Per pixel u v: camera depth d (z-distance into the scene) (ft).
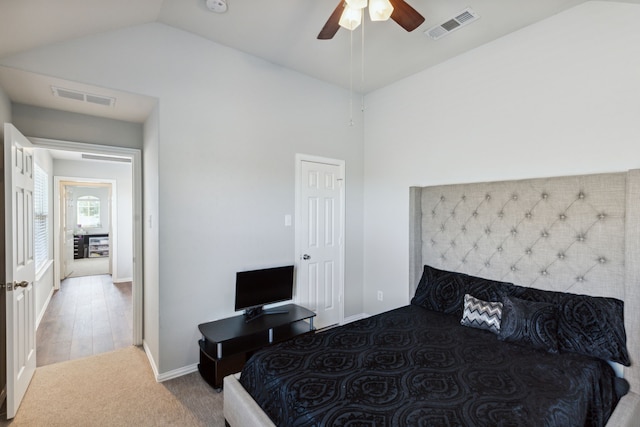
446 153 10.15
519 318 6.79
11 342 6.87
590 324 6.42
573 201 7.27
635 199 6.23
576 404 4.79
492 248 8.68
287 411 4.88
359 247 13.00
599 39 7.14
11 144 6.84
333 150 12.10
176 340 8.71
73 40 7.30
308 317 9.88
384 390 4.91
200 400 7.67
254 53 9.86
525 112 8.34
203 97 9.05
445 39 8.91
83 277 21.47
